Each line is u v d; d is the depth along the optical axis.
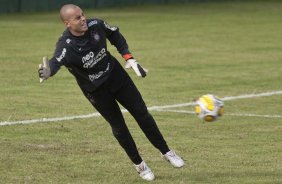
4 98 33.66
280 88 37.28
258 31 62.03
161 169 21.41
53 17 71.25
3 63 44.44
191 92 35.88
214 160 22.56
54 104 32.31
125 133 19.83
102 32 19.05
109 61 19.22
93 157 22.88
